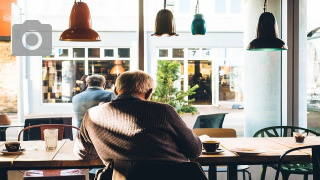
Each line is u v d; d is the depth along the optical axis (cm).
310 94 424
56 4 490
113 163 189
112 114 198
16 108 486
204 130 347
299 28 415
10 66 479
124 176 182
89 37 277
